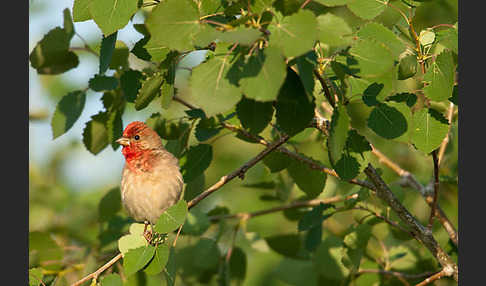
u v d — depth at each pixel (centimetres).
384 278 1204
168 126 1153
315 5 934
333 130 806
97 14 826
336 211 1120
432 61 913
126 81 1041
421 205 1377
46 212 1500
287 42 711
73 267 1212
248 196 1516
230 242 1335
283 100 810
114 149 1143
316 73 829
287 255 1323
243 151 1709
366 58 850
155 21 761
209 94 735
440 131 903
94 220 1512
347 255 1123
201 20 787
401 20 1013
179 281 1316
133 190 1112
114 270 1145
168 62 888
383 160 1269
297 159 1078
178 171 1105
